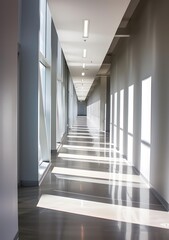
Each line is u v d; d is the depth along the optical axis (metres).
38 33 5.88
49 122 8.58
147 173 6.43
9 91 2.98
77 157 9.89
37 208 4.69
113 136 13.77
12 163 3.13
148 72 6.45
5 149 2.83
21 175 6.06
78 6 5.57
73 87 28.91
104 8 5.67
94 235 3.70
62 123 15.55
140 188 6.05
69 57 11.00
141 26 7.29
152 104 6.02
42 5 7.71
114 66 13.52
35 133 6.01
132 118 8.58
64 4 5.47
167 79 4.90
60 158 9.62
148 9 6.49
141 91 7.24
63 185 6.18
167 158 4.82
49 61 8.44
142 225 4.05
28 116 5.99
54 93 10.21
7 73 2.89
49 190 5.77
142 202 5.11
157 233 3.79
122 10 5.79
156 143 5.61
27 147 6.02
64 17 6.24
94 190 5.84
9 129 2.99
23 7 5.86
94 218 4.29
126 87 9.76
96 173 7.43
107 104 20.89
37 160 6.04
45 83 8.54
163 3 5.20
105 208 4.76
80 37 7.95
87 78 19.28
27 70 5.94
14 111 3.22
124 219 4.27
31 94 5.97
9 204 3.00
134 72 8.26
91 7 5.61
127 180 6.74
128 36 9.23
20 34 5.85
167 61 4.91
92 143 14.12
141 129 7.21
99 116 23.72
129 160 9.04
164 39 5.12
